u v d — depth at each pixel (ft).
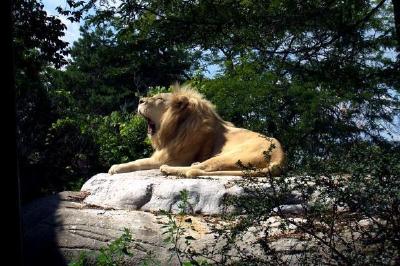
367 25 47.32
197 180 25.62
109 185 27.63
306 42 37.88
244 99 52.90
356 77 37.17
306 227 17.92
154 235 22.74
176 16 38.17
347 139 53.16
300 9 35.47
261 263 18.28
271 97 52.24
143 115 32.40
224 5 36.22
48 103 58.44
